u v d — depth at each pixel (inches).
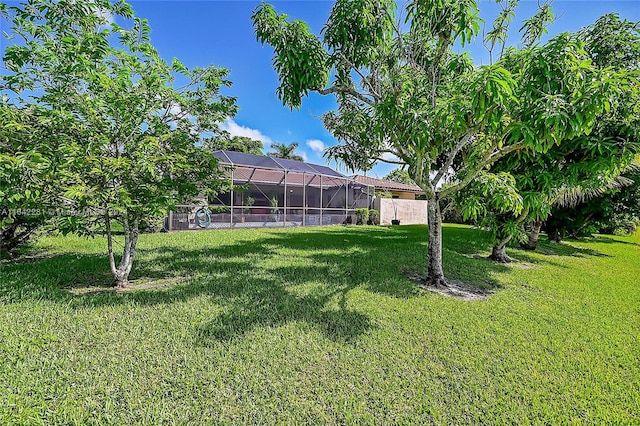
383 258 305.0
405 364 115.3
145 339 123.8
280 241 424.5
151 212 170.7
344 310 164.1
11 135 156.6
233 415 86.6
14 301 156.1
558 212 479.5
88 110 161.6
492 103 130.9
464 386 104.0
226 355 115.1
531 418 90.8
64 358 107.7
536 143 135.0
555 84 129.6
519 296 204.4
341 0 186.9
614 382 109.7
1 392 88.8
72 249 314.3
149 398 91.0
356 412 90.4
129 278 214.2
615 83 118.7
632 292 221.1
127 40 192.7
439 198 224.4
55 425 79.7
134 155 168.2
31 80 172.2
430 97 179.2
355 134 241.3
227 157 686.5
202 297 174.6
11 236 255.1
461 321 156.2
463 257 332.2
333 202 960.9
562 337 142.5
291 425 84.4
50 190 156.1
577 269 300.8
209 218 605.9
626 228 729.6
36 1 169.3
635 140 204.8
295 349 121.7
